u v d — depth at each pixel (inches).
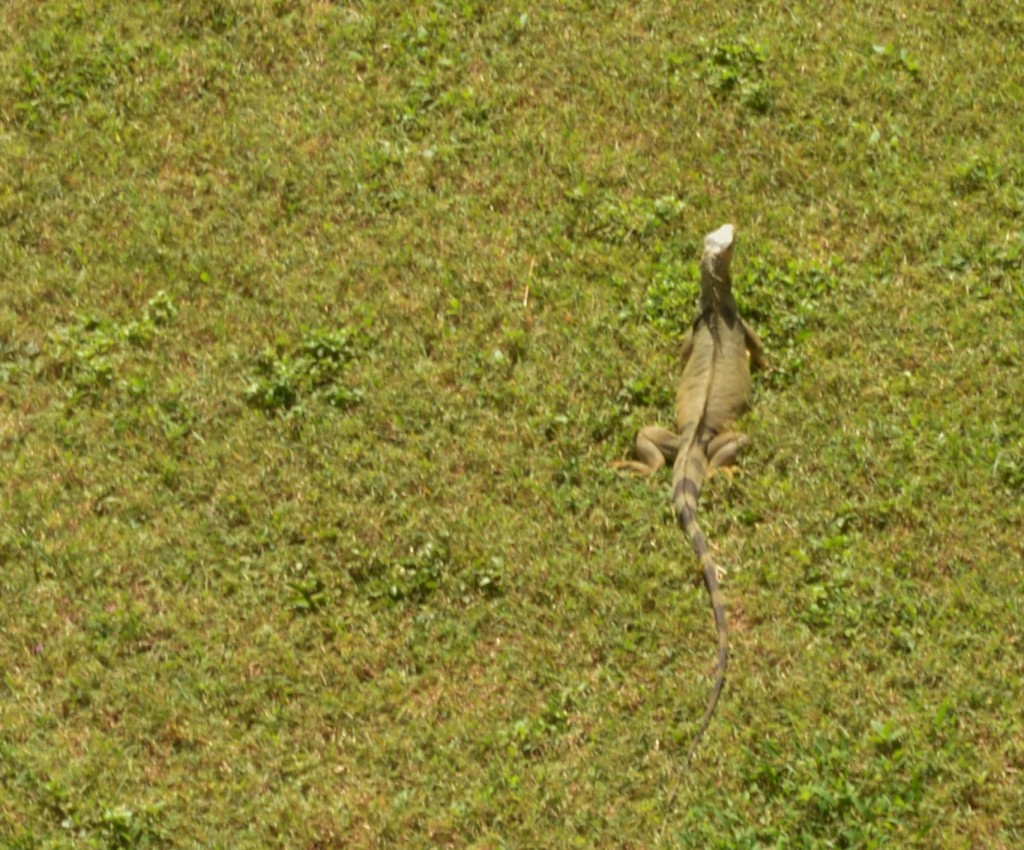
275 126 1651.1
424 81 1680.6
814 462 1286.9
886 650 1155.9
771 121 1601.9
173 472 1331.2
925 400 1323.8
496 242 1514.5
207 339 1455.5
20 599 1246.3
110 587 1255.5
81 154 1632.6
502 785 1110.4
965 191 1515.7
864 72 1640.0
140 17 1777.8
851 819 1056.8
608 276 1473.9
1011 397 1317.7
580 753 1123.3
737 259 1461.6
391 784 1122.0
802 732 1109.1
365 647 1205.1
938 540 1221.1
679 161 1576.0
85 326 1466.5
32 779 1127.0
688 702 1141.7
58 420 1380.4
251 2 1774.1
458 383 1391.5
